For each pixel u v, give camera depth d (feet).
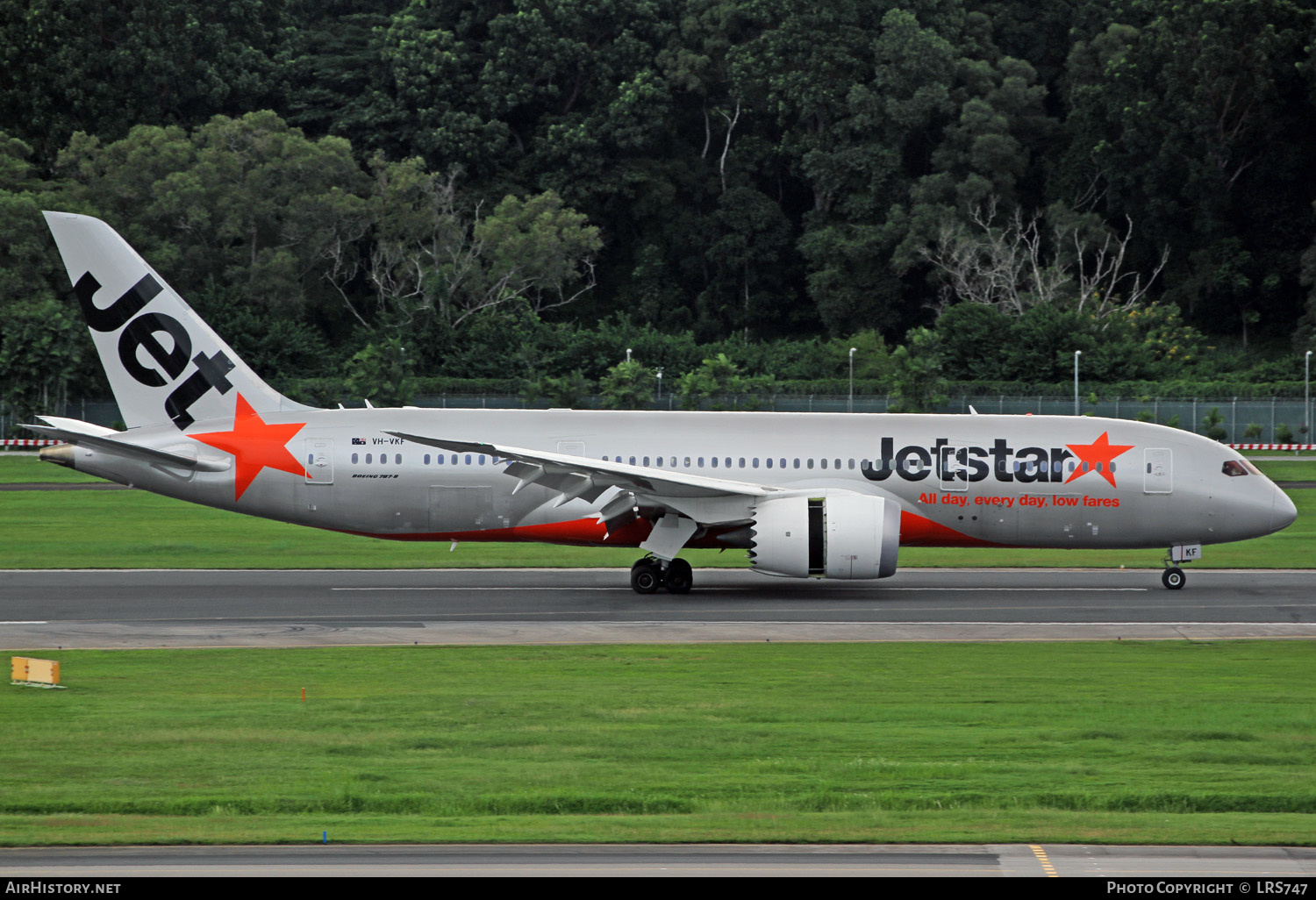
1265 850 165.99
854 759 212.02
